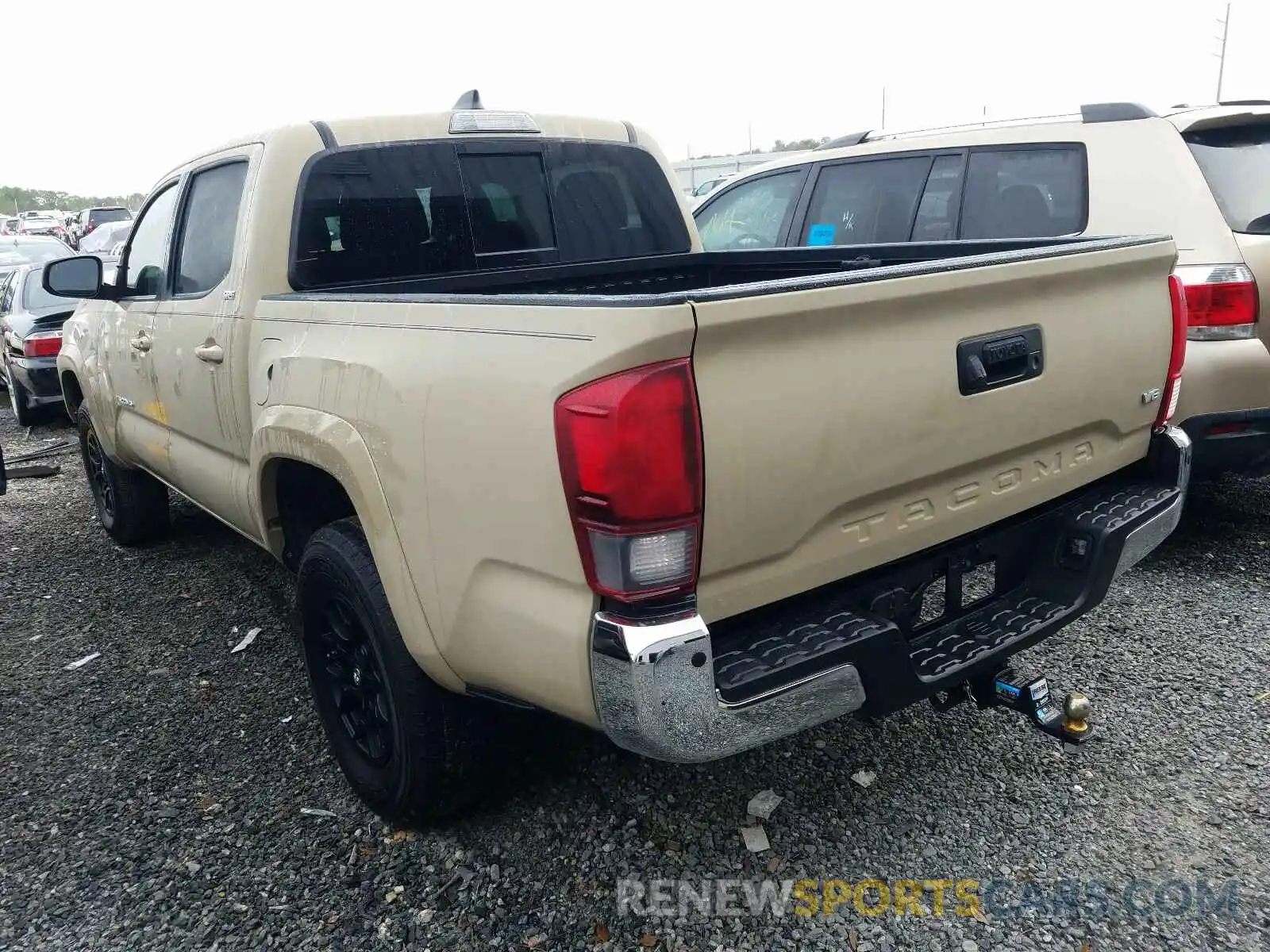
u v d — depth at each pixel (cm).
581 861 260
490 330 207
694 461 182
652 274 407
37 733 341
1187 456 288
